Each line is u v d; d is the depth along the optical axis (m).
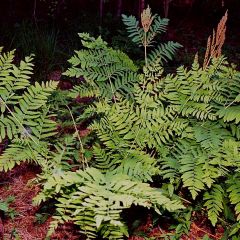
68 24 8.17
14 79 2.87
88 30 7.85
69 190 2.48
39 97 2.90
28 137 2.89
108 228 2.47
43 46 5.96
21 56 5.90
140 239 3.10
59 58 6.34
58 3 8.69
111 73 3.38
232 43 9.36
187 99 3.07
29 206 3.34
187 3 10.70
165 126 2.94
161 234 3.13
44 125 2.92
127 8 10.34
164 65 6.69
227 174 2.82
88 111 3.15
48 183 2.18
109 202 2.01
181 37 9.33
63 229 3.09
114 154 2.90
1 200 3.33
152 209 3.17
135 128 2.95
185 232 3.04
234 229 2.86
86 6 9.87
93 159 3.56
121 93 3.56
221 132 3.01
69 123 3.96
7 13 8.56
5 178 3.65
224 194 2.95
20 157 2.67
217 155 2.69
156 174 3.06
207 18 10.80
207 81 3.14
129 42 6.62
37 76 5.53
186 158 2.74
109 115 3.01
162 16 10.66
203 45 8.92
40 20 8.30
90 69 3.34
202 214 3.26
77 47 7.02
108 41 7.50
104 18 8.54
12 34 6.73
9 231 3.06
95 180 2.35
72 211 2.60
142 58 6.49
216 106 3.13
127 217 3.13
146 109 3.28
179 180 2.97
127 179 2.44
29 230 3.10
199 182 2.54
